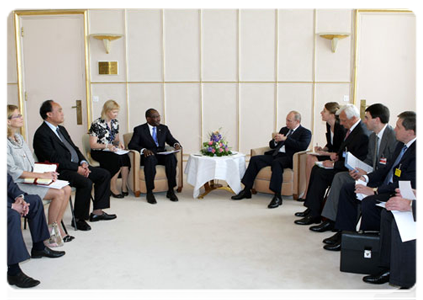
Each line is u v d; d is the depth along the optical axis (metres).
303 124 6.55
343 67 6.42
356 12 6.29
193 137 6.64
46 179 3.17
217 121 6.60
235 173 4.70
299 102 6.51
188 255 3.11
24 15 6.47
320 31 6.35
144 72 6.52
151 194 4.70
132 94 6.56
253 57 6.45
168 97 6.56
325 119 4.35
